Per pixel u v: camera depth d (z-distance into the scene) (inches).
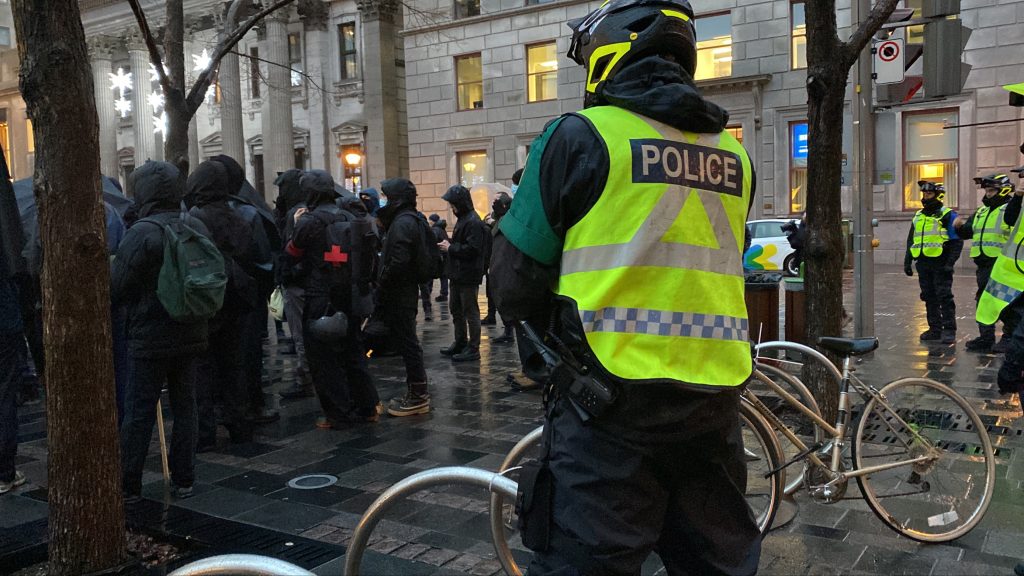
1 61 1653.5
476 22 1111.6
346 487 200.2
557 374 77.6
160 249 181.8
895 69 308.8
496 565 150.6
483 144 1128.2
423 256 265.4
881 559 149.9
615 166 74.2
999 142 839.7
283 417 276.2
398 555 155.6
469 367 363.3
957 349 376.2
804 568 146.1
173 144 278.8
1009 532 161.9
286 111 1263.5
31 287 230.2
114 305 185.9
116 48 1481.3
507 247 79.3
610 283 73.8
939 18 282.7
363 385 262.1
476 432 250.7
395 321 270.1
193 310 183.0
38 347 234.4
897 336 420.2
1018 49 823.1
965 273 802.2
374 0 1214.9
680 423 74.1
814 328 210.2
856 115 317.1
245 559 74.8
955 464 167.2
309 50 1285.7
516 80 1093.1
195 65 673.0
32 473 220.1
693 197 77.2
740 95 952.3
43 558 159.8
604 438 74.1
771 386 158.4
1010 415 251.1
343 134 1269.7
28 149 1631.4
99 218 139.3
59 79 132.0
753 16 941.2
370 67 1238.9
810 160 212.4
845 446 157.6
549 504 77.0
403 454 228.1
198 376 235.1
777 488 149.2
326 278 249.1
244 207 261.3
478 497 189.0
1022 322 161.6
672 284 75.2
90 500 141.3
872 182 322.7
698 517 78.8
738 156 82.8
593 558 72.6
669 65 78.5
